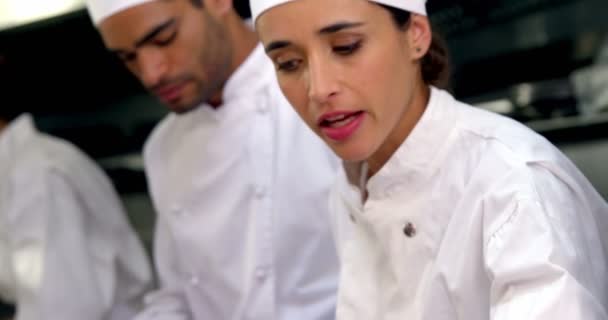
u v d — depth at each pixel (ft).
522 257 2.77
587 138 6.59
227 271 5.24
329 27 2.87
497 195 2.94
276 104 5.14
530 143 3.08
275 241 5.02
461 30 7.72
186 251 5.44
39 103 9.87
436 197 3.27
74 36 8.70
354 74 2.94
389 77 3.03
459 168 3.22
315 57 2.93
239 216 5.20
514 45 7.64
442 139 3.26
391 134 3.35
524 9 7.50
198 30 4.78
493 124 3.22
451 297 3.18
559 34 7.47
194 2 4.76
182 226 5.46
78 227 6.49
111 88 9.66
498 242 2.86
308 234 5.02
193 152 5.39
